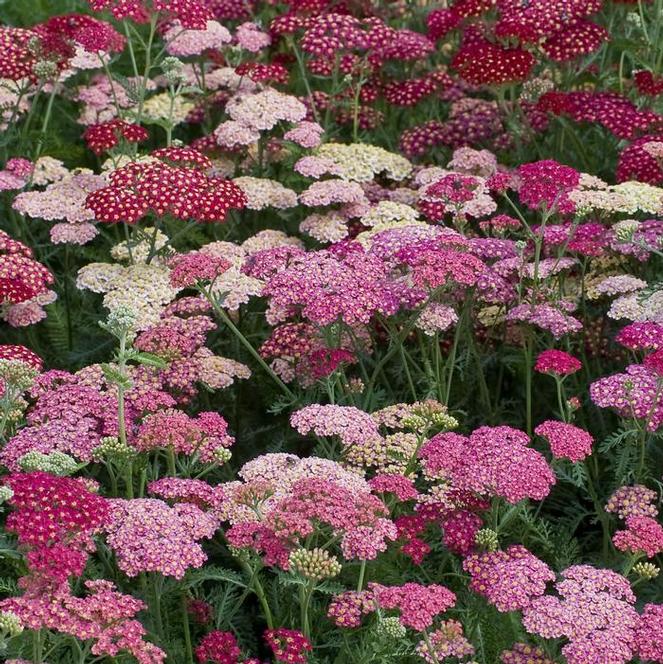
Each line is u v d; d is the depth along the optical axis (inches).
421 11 66.3
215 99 61.2
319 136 57.6
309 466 45.4
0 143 56.4
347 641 44.2
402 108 63.2
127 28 57.6
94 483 44.6
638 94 59.5
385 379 51.4
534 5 57.9
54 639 42.7
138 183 51.6
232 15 64.3
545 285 51.3
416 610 42.6
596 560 48.2
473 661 43.4
